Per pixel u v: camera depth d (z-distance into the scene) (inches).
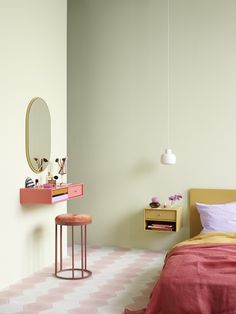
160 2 204.8
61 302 132.3
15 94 154.4
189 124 202.2
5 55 148.6
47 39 175.9
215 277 114.0
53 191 158.2
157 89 206.4
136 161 209.6
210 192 197.0
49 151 177.8
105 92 213.6
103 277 159.5
